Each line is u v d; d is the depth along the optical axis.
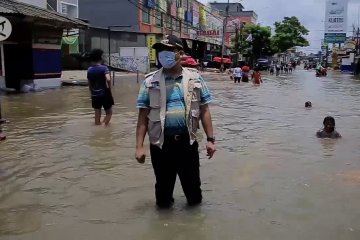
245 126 11.32
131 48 27.56
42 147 8.48
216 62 59.00
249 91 24.22
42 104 15.80
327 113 14.52
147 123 5.11
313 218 4.86
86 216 4.96
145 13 46.78
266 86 29.38
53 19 20.77
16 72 21.48
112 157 7.67
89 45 38.44
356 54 70.31
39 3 26.73
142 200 5.46
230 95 21.23
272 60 85.00
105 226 4.68
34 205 5.31
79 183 6.17
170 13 53.66
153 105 4.98
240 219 4.84
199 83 5.05
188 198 5.23
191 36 60.22
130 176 6.50
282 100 18.89
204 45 67.25
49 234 4.48
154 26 49.12
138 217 4.91
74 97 18.34
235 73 33.31
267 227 4.62
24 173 6.68
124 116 12.77
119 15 45.50
